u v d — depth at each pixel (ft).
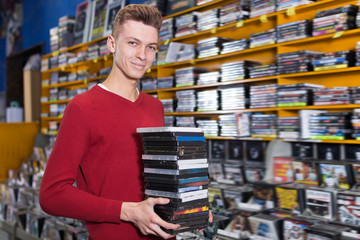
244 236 7.21
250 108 9.43
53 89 18.02
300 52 8.32
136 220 3.98
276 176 8.30
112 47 4.52
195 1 10.78
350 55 7.62
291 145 8.82
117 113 4.44
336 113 7.62
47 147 15.62
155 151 4.23
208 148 10.63
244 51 9.47
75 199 3.94
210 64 11.34
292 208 7.30
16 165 17.90
